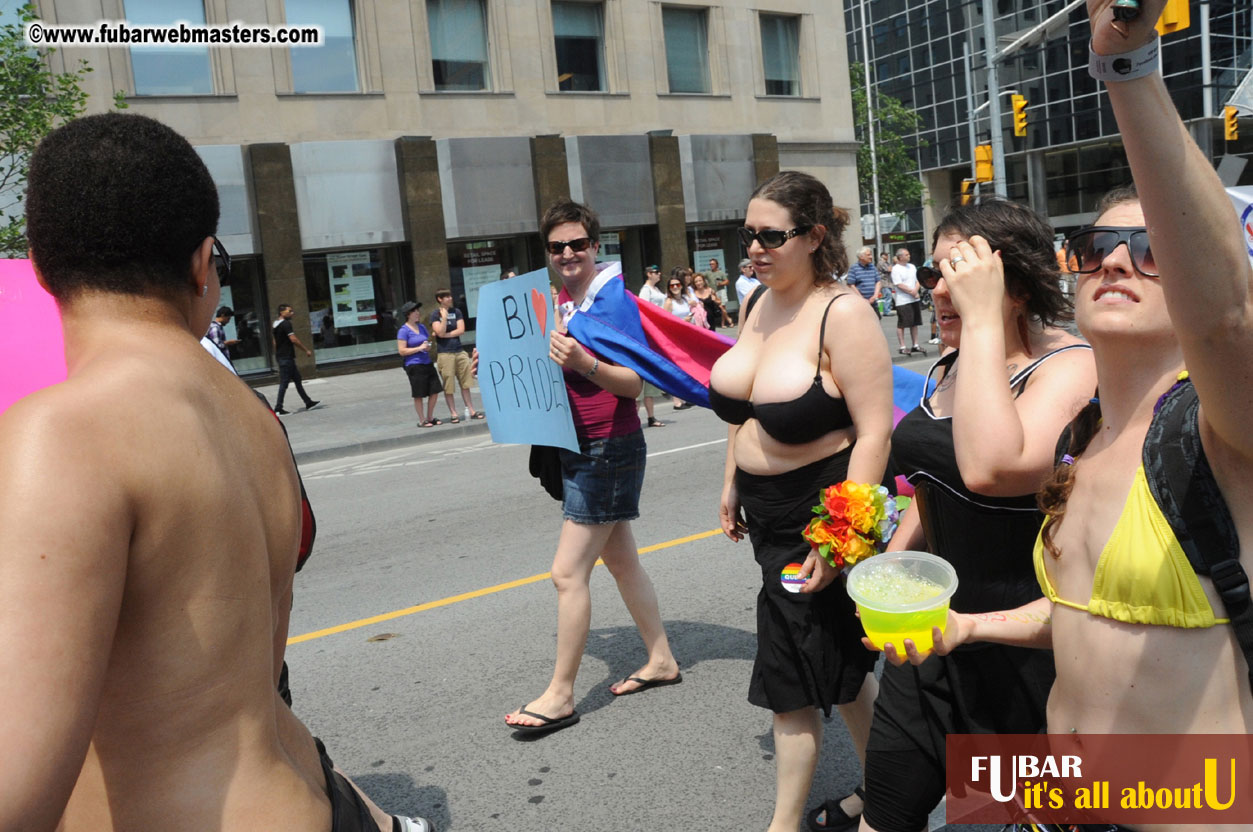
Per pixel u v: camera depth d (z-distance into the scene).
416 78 23.30
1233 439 1.33
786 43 29.56
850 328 2.79
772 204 2.88
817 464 2.86
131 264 1.33
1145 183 1.24
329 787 1.50
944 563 1.96
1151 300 1.48
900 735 2.34
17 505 1.05
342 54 22.69
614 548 4.19
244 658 1.28
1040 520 2.15
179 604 1.20
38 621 1.02
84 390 1.17
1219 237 1.23
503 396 4.05
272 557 1.41
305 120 22.17
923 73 52.31
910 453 2.34
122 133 1.33
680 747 3.73
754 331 3.10
